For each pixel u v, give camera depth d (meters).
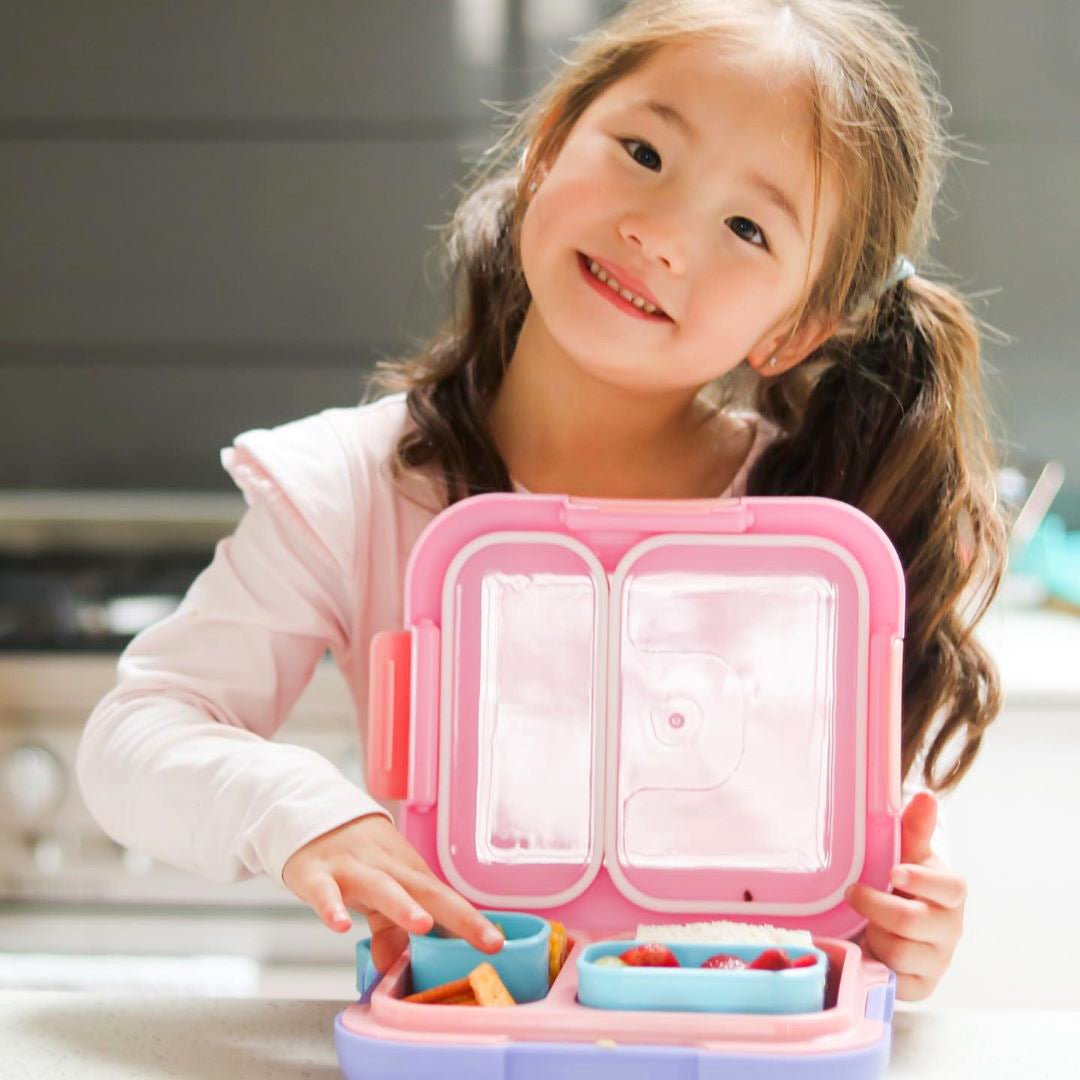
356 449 0.95
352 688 0.96
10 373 2.18
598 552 0.72
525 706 0.73
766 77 0.80
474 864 0.72
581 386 0.92
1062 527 2.20
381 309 2.15
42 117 2.13
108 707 0.85
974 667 0.97
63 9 2.11
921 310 0.98
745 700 0.73
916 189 0.94
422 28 2.11
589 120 0.84
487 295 0.99
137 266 2.16
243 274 2.15
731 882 0.72
